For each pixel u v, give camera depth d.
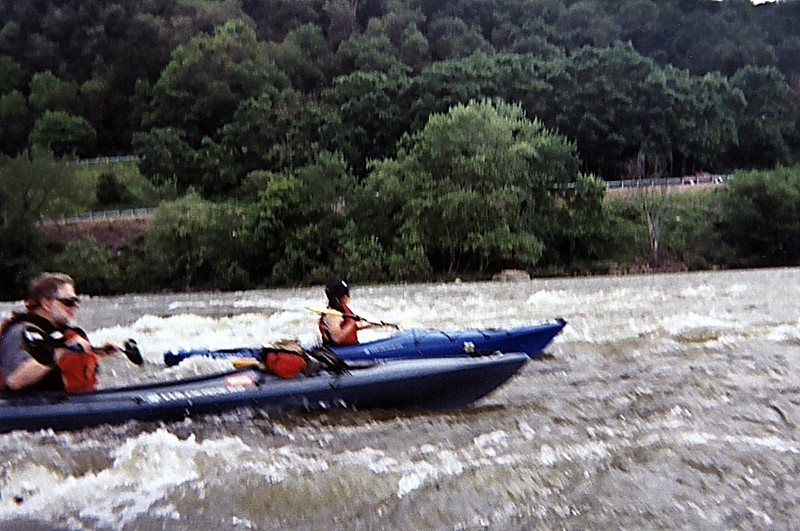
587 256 49.75
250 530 4.80
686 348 10.77
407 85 66.50
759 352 10.13
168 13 110.12
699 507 4.90
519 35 103.56
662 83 66.31
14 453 6.38
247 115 69.62
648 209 50.97
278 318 20.27
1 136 90.44
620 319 15.05
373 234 47.41
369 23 109.19
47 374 7.14
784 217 50.62
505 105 50.06
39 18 110.12
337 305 9.61
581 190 49.03
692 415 7.08
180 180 70.94
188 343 14.47
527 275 43.19
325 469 5.80
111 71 96.81
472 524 4.77
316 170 48.78
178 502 5.25
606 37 106.81
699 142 67.38
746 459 5.72
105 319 23.27
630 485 5.28
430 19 113.31
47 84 94.25
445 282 43.28
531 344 10.47
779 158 72.25
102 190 68.12
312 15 115.62
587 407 7.62
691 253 50.16
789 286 24.58
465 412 7.62
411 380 7.61
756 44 102.75
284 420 7.38
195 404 7.27
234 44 92.19
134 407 7.13
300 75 97.69
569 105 65.75
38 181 52.62
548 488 5.29
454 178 45.75
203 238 48.06
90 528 4.88
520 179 46.69
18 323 7.12
